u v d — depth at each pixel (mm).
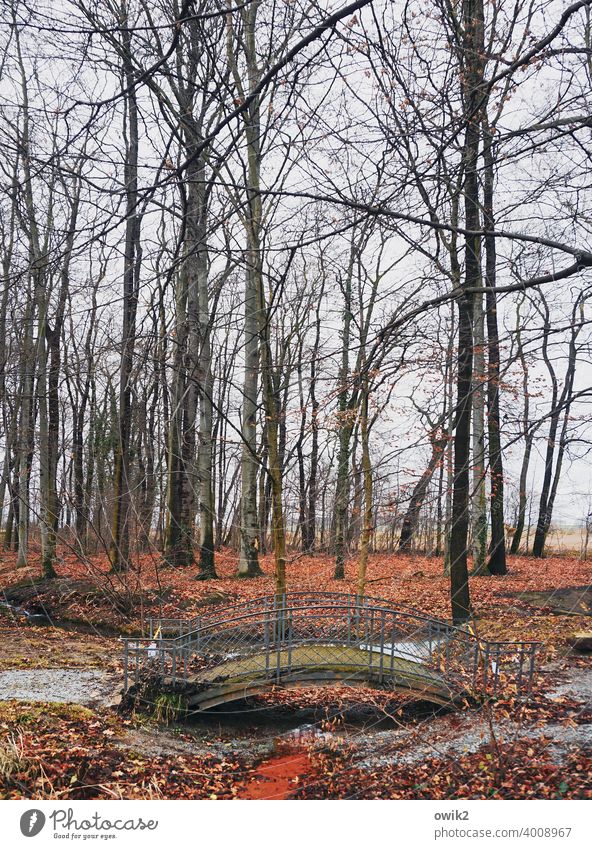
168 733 9594
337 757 8922
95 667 12031
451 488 5945
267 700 11164
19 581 19250
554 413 5227
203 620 12719
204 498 18672
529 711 9328
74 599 16812
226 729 10031
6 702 9688
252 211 10008
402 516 7273
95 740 8773
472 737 8844
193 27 4426
